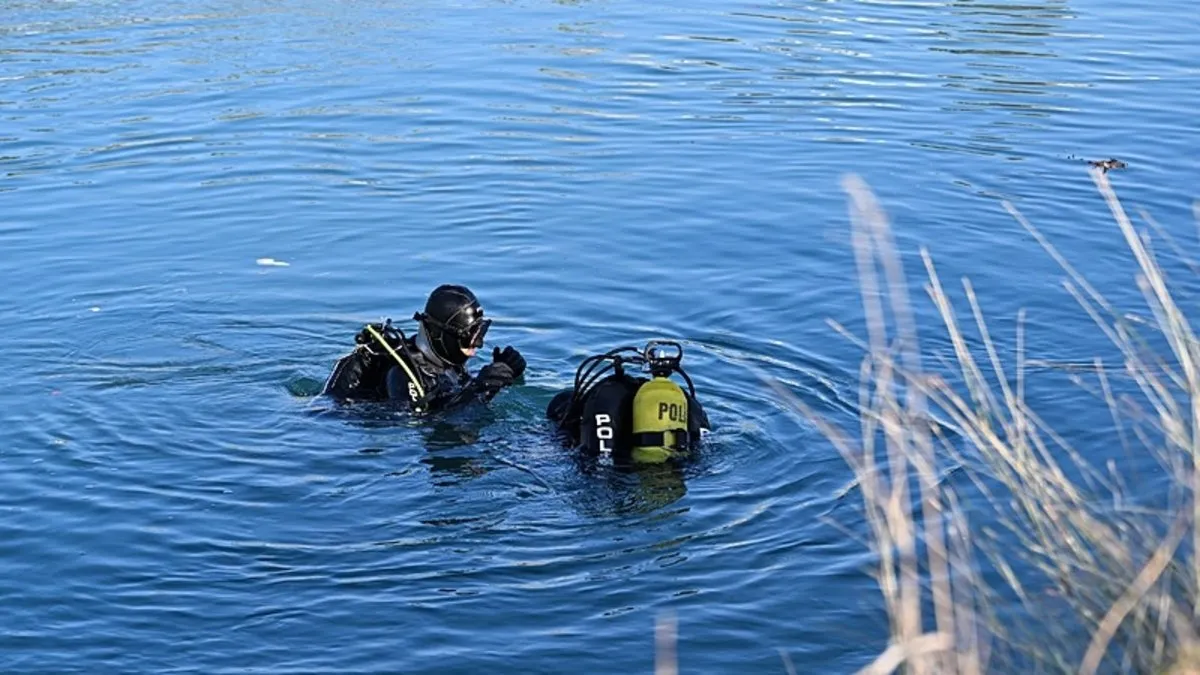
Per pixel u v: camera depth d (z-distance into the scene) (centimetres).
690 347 848
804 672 513
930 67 1568
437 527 625
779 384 789
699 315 897
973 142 1289
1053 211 1096
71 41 1648
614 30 1731
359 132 1305
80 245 1027
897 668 393
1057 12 1884
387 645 534
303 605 561
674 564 591
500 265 988
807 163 1227
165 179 1176
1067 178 1181
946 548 577
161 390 781
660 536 615
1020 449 437
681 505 643
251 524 628
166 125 1321
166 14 1800
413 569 588
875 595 562
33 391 778
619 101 1416
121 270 978
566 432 721
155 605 562
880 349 495
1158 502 611
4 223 1070
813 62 1580
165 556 600
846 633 537
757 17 1816
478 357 834
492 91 1447
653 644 532
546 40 1672
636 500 648
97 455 696
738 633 539
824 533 615
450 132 1307
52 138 1277
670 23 1773
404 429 729
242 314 905
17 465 684
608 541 611
